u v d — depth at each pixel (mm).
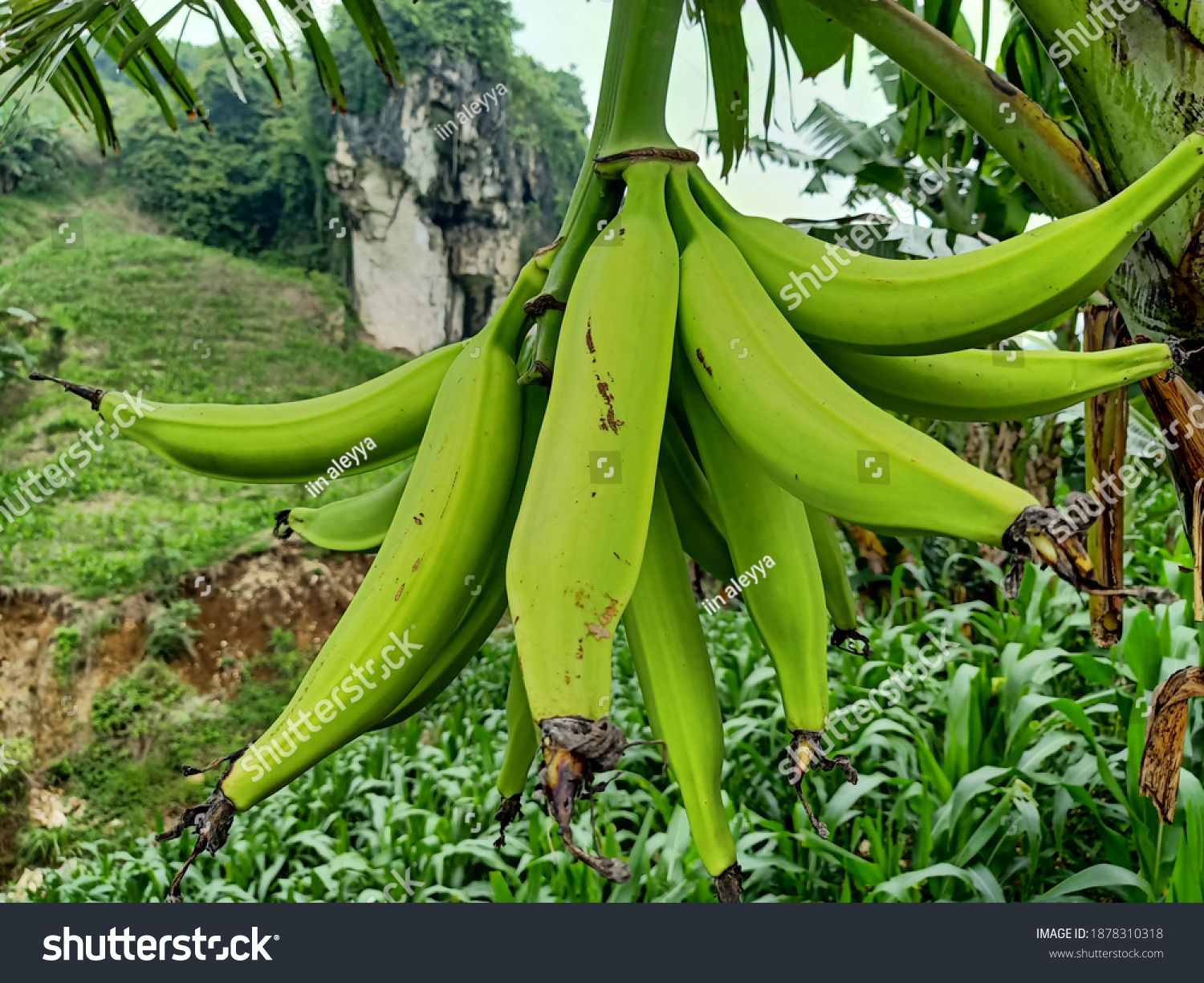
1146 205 722
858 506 693
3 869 7242
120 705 8242
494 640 7332
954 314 764
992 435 4504
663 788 3814
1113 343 1198
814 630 885
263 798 790
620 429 751
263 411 1071
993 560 4773
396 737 5109
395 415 1038
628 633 928
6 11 1179
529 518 721
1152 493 5035
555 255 977
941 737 3416
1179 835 2406
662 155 939
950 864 2621
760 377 770
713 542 1081
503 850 3393
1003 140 1076
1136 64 985
